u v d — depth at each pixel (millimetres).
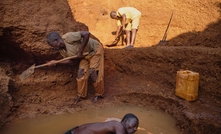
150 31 6961
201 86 4406
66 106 4605
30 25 4590
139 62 5535
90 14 7473
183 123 3809
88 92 5191
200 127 3566
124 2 7641
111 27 7676
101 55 4652
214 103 4109
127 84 5352
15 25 4453
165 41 6320
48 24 4887
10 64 4926
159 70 5184
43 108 4457
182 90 4277
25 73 4152
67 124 3889
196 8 6133
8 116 4043
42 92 4816
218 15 5676
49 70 5055
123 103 4844
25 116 4145
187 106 4051
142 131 3699
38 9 4992
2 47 4770
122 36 7184
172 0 6621
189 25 6199
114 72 5891
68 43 4211
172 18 6551
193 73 4141
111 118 4125
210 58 4305
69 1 7016
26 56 4934
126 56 5734
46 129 3711
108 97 4984
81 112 4387
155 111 4496
